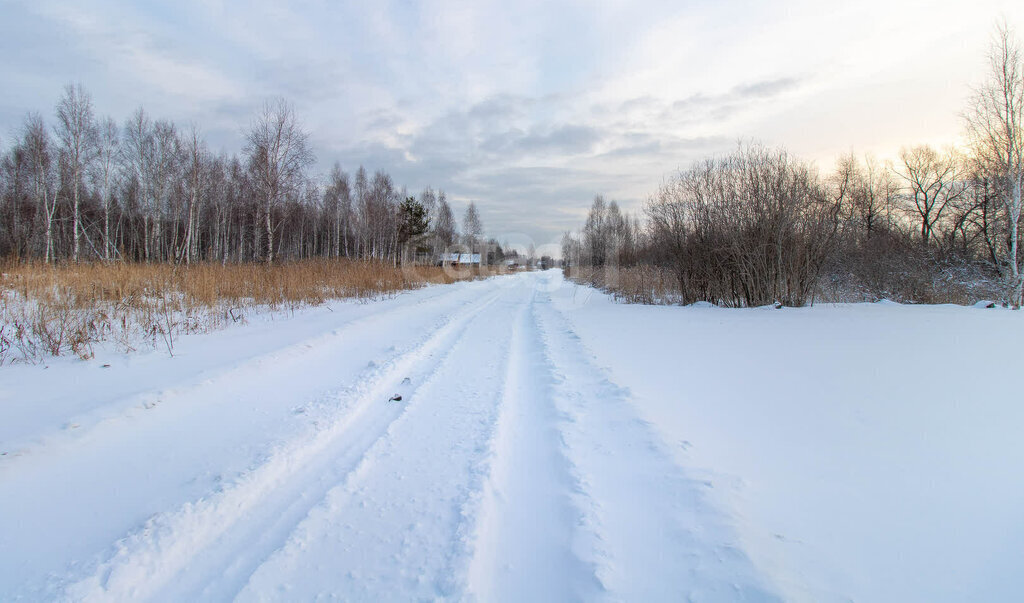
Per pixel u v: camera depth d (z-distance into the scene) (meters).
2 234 24.36
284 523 2.57
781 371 5.36
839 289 16.34
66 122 21.69
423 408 4.52
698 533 2.28
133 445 3.39
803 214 13.16
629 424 3.83
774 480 2.73
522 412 4.51
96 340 6.41
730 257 14.10
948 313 10.73
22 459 2.99
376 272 18.78
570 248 57.47
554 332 9.25
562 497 2.83
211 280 10.20
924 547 2.02
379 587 2.06
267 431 3.74
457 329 9.60
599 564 2.14
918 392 4.37
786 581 1.85
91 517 2.48
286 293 11.90
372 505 2.75
